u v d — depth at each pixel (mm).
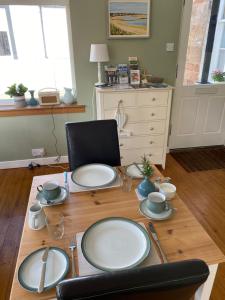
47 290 741
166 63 2861
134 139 2684
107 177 1381
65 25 2613
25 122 2807
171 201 1176
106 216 1073
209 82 3176
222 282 1540
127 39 2639
